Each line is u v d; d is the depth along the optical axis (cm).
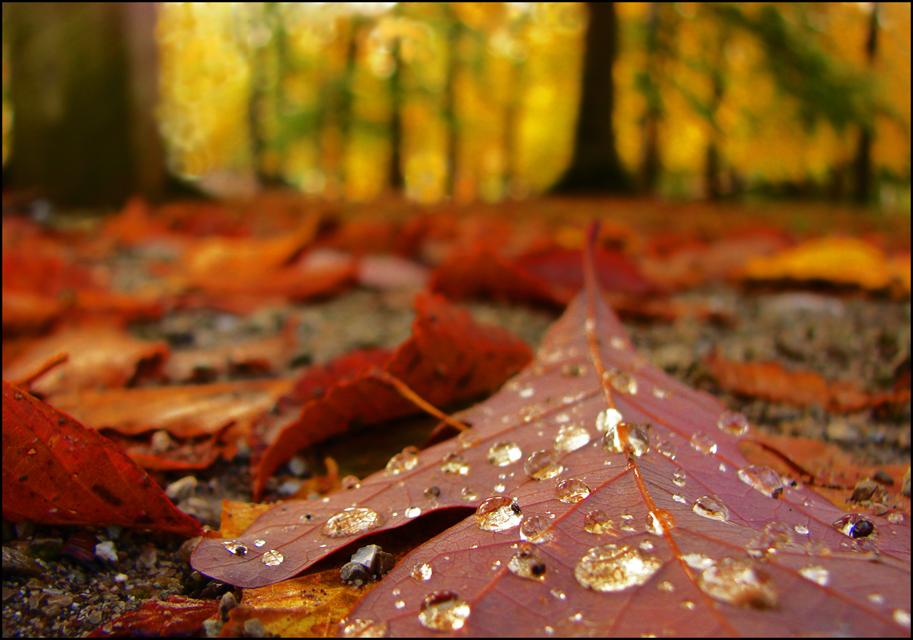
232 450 14
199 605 10
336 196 153
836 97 126
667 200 129
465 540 9
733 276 39
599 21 131
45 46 67
